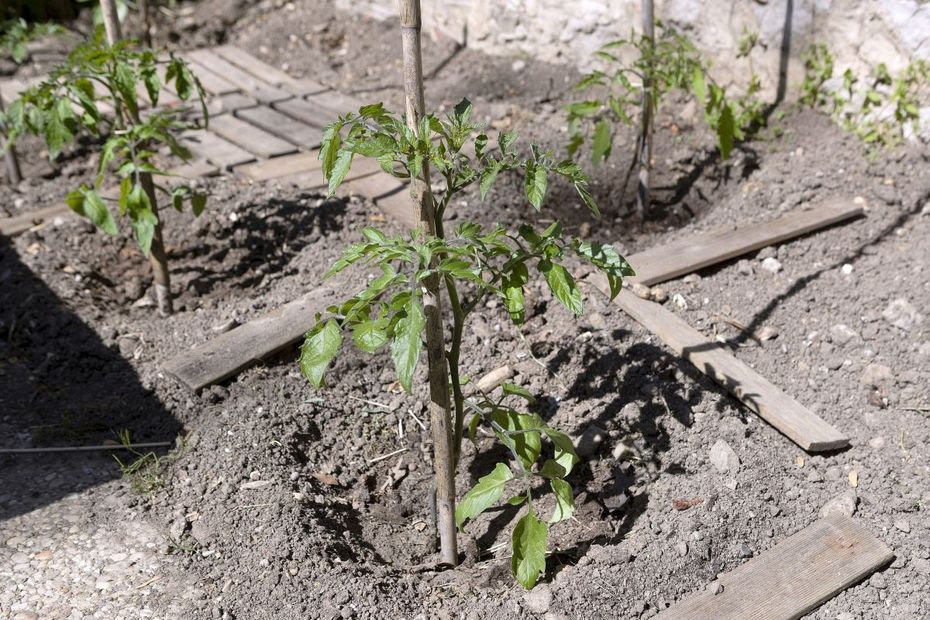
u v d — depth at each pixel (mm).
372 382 3900
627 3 5969
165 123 4062
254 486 3283
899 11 4895
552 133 5562
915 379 3711
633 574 2947
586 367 3801
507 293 2857
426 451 3641
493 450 3600
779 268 4355
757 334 3975
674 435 3469
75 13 7523
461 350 3957
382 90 6477
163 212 4926
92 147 5676
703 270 4387
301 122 5992
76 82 3941
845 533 3078
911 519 3160
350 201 4934
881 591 2934
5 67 6668
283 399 3727
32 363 3990
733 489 3232
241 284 4547
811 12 5250
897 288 4145
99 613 2820
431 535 3314
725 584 2908
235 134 5777
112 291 4527
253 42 7273
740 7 5551
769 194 4875
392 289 4172
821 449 3381
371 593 2889
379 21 7328
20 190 5219
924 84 4887
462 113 2629
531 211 4922
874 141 5082
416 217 2629
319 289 4289
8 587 2906
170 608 2842
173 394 3746
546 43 6441
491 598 2924
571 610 2846
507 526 3332
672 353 3812
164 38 7316
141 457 3465
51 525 3152
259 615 2822
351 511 3377
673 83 4707
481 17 6711
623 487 3336
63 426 3615
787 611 2824
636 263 4328
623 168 5254
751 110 5367
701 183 5117
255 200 4965
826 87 5336
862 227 4590
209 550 3057
